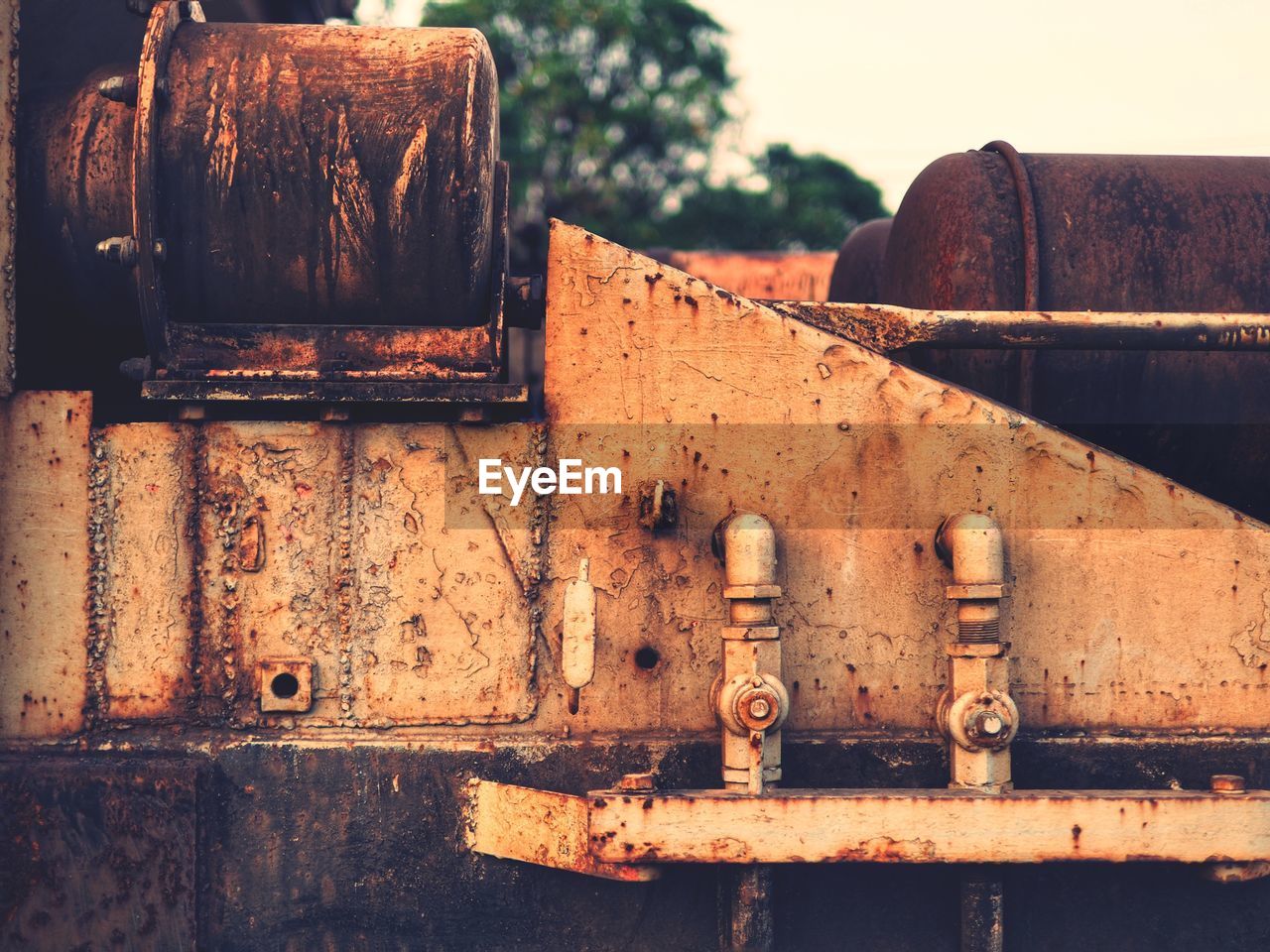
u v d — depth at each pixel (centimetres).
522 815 259
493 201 278
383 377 266
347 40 272
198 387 261
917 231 321
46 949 256
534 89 1667
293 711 262
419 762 262
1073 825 252
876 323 278
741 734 255
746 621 257
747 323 265
